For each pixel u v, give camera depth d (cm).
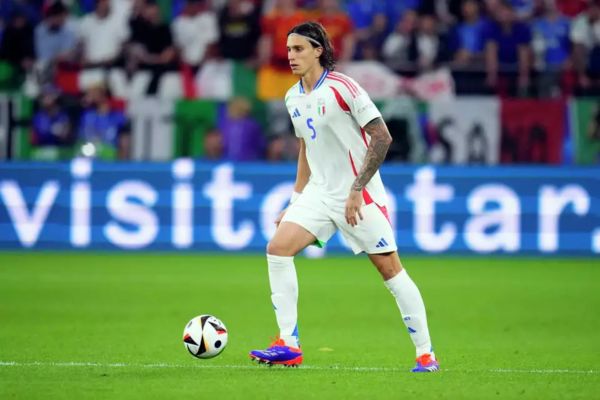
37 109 6800
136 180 6531
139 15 7400
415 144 6762
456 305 4516
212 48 7431
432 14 7700
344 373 2659
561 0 7756
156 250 6519
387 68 7319
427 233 6525
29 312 4116
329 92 2567
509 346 3375
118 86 7350
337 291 4944
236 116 6750
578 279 5488
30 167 6506
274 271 2652
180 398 2270
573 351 3253
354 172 2612
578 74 7369
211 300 4572
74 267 5759
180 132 6788
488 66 7362
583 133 6775
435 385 2472
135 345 3266
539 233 6531
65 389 2384
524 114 6756
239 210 6506
